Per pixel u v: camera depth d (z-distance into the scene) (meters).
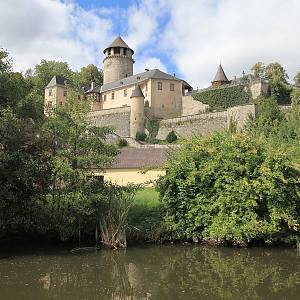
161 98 75.75
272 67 72.69
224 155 18.19
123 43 90.62
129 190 18.48
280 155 17.86
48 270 13.05
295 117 46.19
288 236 17.42
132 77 82.44
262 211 17.78
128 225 17.36
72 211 16.52
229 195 17.45
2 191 14.67
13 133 15.90
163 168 19.39
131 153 36.50
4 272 12.71
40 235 17.38
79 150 18.05
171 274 12.73
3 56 23.77
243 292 10.80
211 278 12.26
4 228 15.84
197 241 17.84
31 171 15.50
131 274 12.70
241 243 17.08
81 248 16.25
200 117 61.88
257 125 51.00
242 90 67.50
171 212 18.23
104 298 10.32
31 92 25.02
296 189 18.00
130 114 70.56
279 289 11.08
